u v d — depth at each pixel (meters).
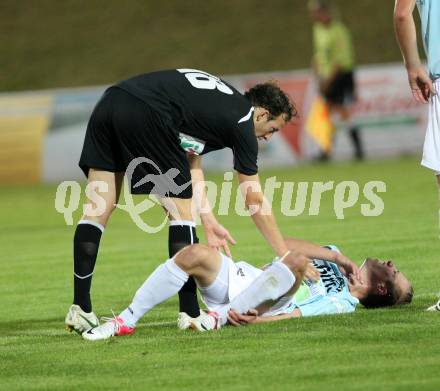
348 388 16.05
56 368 18.64
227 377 17.20
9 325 24.75
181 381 17.11
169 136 21.48
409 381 16.25
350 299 23.19
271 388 16.31
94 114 22.16
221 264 21.89
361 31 96.25
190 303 22.03
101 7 106.75
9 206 63.25
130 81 22.05
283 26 99.50
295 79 77.12
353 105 76.25
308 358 18.23
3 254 40.69
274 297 21.66
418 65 22.19
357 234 39.22
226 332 21.23
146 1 106.56
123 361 18.91
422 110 75.25
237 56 96.62
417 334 19.77
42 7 106.94
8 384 17.58
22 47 103.00
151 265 35.00
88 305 22.27
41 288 31.17
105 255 38.28
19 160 78.81
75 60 100.06
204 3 104.81
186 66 96.69
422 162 22.73
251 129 21.59
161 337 21.11
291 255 21.66
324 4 75.94
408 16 21.95
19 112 78.62
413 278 28.28
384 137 76.00
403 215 44.66
